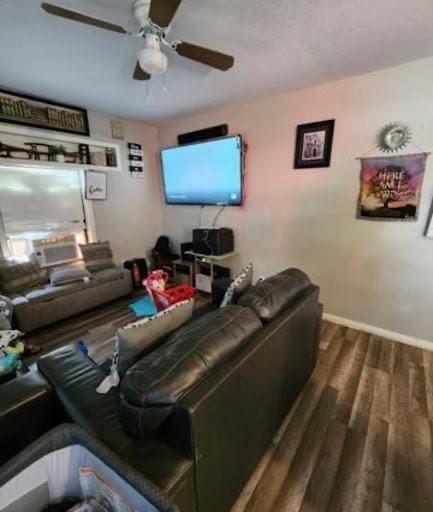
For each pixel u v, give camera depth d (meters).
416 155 2.11
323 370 2.04
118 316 2.97
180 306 1.29
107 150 3.48
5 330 2.10
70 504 0.85
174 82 2.40
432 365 2.10
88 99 2.85
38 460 0.77
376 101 2.21
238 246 3.44
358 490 1.23
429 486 1.25
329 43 1.78
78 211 3.38
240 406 1.02
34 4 1.39
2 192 2.81
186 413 0.76
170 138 3.86
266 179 3.00
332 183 2.57
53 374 1.23
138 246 4.07
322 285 2.84
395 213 2.29
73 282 2.89
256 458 1.28
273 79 2.33
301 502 1.18
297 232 2.90
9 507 0.73
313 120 2.56
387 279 2.44
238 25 1.59
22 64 2.03
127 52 1.87
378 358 2.18
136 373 0.87
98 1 1.40
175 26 1.59
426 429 1.54
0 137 2.66
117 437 0.88
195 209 3.82
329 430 1.53
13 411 1.07
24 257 2.99
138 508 0.66
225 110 3.15
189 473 0.80
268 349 1.16
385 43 1.78
